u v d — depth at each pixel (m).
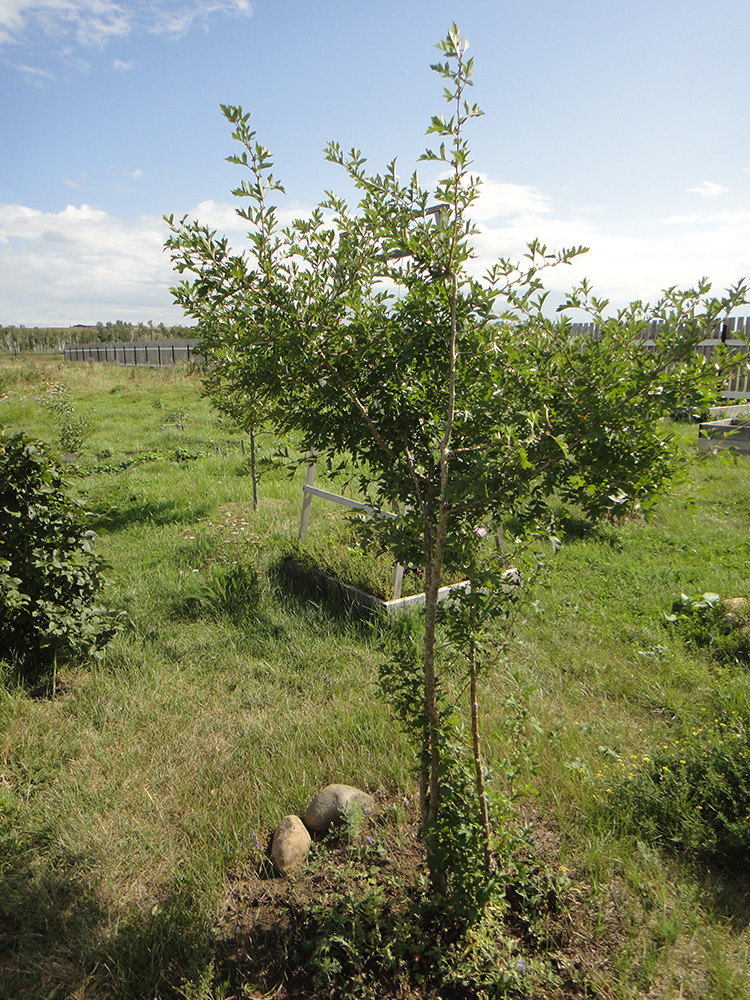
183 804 3.21
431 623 2.34
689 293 2.01
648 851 2.85
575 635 4.87
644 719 3.87
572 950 2.43
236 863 2.86
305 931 2.54
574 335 2.27
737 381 14.15
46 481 4.38
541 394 2.13
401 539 2.26
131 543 7.47
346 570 5.79
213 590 5.70
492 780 2.60
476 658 2.69
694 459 2.05
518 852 2.79
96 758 3.57
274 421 2.59
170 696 4.16
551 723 3.74
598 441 1.97
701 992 2.25
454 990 2.30
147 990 2.31
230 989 2.34
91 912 2.61
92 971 2.38
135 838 2.98
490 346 2.21
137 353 42.53
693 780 3.14
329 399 2.37
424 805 2.59
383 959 2.38
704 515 7.72
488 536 2.34
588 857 2.78
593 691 4.16
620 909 2.59
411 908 2.55
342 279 2.25
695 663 4.39
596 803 3.11
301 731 3.74
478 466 1.97
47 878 2.75
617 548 6.77
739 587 5.49
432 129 2.00
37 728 3.79
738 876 2.77
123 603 5.61
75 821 3.07
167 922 2.53
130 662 4.59
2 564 4.09
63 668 4.49
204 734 3.80
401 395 2.37
